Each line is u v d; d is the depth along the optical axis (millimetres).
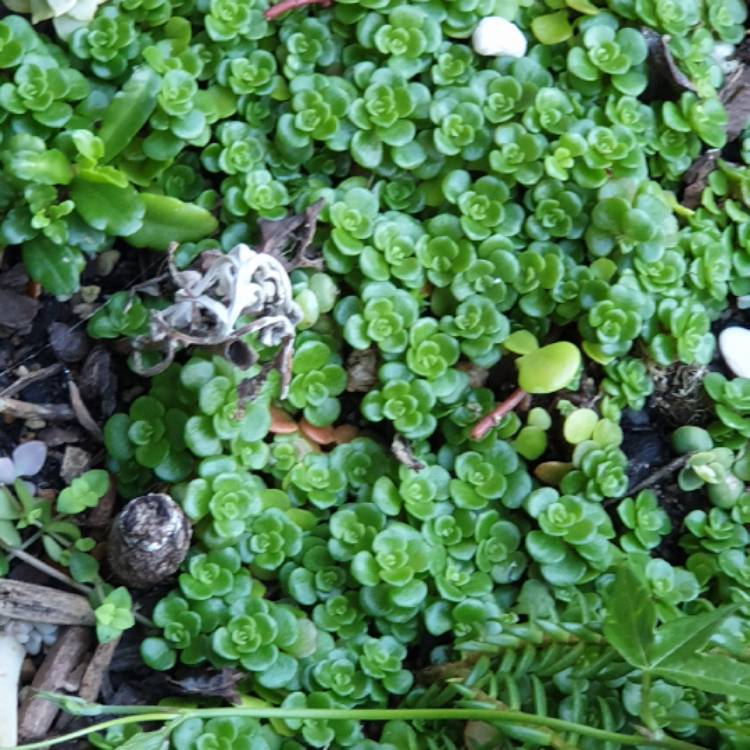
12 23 282
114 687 280
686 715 270
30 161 272
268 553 282
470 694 264
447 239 297
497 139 301
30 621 276
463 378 296
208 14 296
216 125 300
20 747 248
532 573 292
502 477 292
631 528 298
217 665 272
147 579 273
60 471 290
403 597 277
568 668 271
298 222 287
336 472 291
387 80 297
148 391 294
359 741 271
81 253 286
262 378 281
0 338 292
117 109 283
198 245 288
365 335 290
